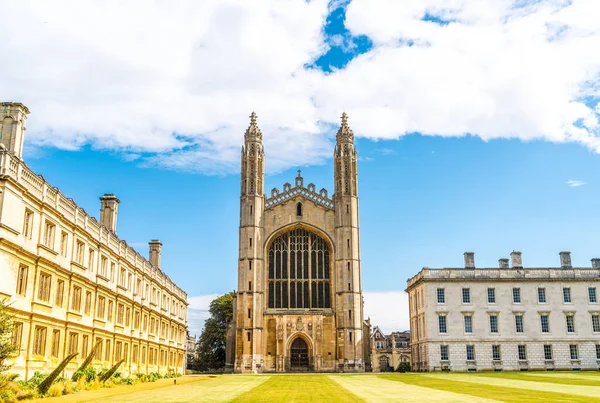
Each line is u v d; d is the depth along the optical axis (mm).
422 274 86750
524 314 84875
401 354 135375
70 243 42438
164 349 75562
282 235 96062
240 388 42344
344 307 90875
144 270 64812
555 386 41312
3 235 31969
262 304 91812
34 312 35594
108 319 51500
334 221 95500
